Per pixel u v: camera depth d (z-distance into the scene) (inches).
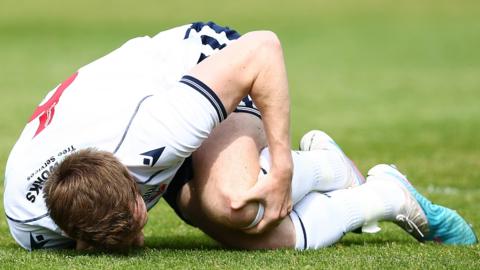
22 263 522.0
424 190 939.3
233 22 3602.4
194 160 550.3
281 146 530.6
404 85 2178.9
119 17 3745.1
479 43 2989.7
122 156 510.3
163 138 507.5
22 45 2997.0
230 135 547.5
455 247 602.2
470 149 1263.5
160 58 587.5
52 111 543.8
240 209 530.0
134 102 521.3
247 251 566.3
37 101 1871.3
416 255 556.1
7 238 661.9
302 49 2942.9
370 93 2050.9
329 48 2955.2
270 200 534.3
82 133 519.8
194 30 614.9
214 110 516.1
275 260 528.4
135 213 498.9
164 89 551.5
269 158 547.8
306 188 572.4
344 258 536.7
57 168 498.0
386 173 621.0
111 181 486.9
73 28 3437.5
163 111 510.3
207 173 541.3
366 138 1400.1
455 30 3346.5
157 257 538.6
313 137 631.8
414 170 1075.9
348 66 2549.2
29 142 542.6
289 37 3240.7
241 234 566.6
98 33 3282.5
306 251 559.2
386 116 1689.2
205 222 573.6
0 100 1887.3
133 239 531.8
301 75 2375.7
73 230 494.3
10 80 2212.1
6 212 551.2
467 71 2418.8
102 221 487.5
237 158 539.5
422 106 1830.7
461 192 928.9
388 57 2731.3
